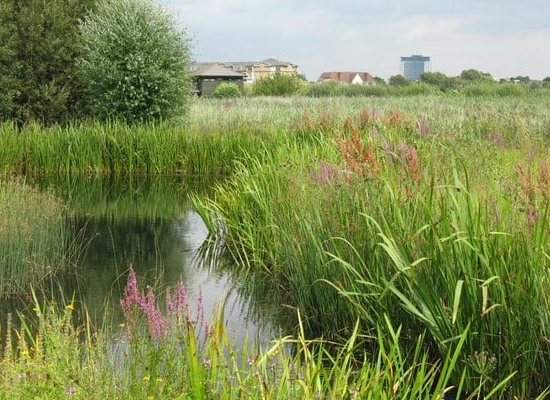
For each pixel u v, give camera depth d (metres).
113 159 24.20
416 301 6.88
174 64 27.91
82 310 8.99
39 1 27.95
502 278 6.24
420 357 7.00
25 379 4.89
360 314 7.48
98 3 29.12
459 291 5.80
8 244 9.72
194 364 5.06
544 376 6.12
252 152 23.34
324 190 9.05
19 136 24.09
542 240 6.20
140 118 27.11
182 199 18.77
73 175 23.52
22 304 9.27
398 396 5.35
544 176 6.34
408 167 7.70
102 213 16.45
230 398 5.07
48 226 11.18
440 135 11.72
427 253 6.66
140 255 12.20
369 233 7.66
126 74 27.14
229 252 12.55
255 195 12.34
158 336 5.30
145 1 27.78
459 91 51.81
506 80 58.31
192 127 26.19
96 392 4.81
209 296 9.84
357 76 127.81
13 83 27.06
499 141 11.87
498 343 6.30
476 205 6.91
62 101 27.73
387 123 13.57
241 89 82.81
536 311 6.14
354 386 5.20
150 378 5.07
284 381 5.19
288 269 9.85
